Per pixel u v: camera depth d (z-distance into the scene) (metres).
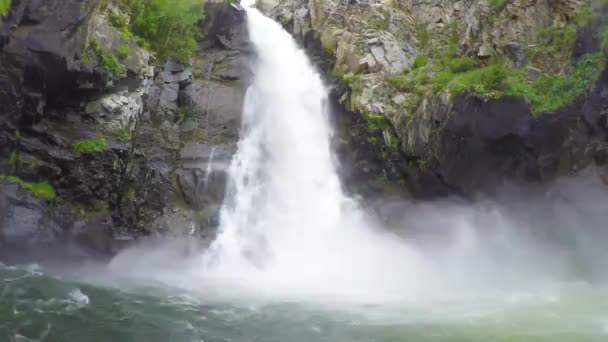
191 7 26.94
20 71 17.27
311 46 33.19
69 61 18.36
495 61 25.53
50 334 12.39
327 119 29.73
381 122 26.84
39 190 18.12
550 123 21.05
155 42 24.52
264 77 28.84
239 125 25.75
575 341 13.47
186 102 25.11
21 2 17.22
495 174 22.42
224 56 28.36
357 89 28.33
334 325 14.82
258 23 32.97
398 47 30.83
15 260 17.08
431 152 24.12
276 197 25.41
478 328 14.62
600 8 22.33
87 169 19.42
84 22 18.98
